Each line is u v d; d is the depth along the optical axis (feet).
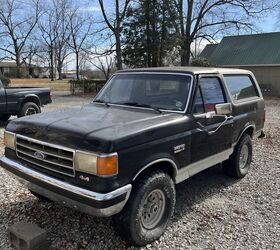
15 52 217.97
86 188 10.52
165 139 12.35
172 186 12.76
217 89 16.43
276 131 34.76
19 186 17.02
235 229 13.41
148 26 97.09
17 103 36.35
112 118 12.76
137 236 11.61
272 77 98.02
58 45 224.94
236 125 17.65
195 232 13.09
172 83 14.92
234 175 18.98
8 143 13.20
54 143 11.25
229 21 102.12
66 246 11.85
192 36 105.40
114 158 10.39
